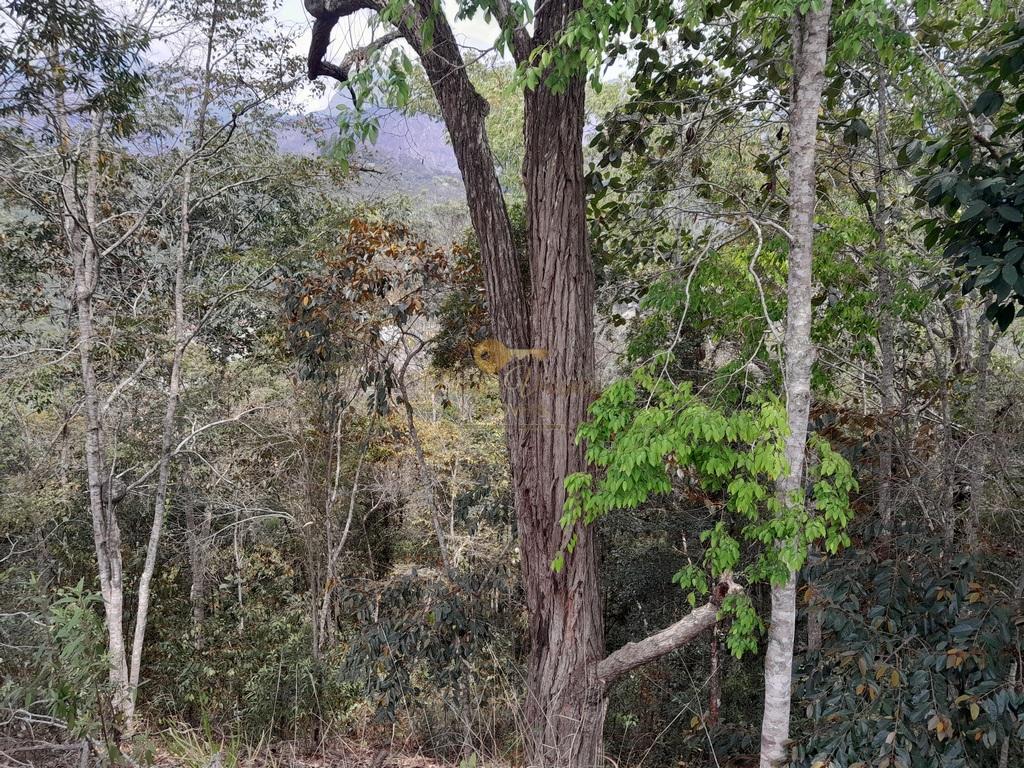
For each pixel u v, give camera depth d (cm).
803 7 351
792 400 416
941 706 387
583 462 588
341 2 585
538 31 561
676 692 836
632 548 921
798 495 407
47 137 749
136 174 962
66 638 430
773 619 433
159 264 976
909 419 556
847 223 525
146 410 970
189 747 521
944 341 666
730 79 629
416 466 1034
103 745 414
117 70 666
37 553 905
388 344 767
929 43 488
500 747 584
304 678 726
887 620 442
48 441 934
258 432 948
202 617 976
